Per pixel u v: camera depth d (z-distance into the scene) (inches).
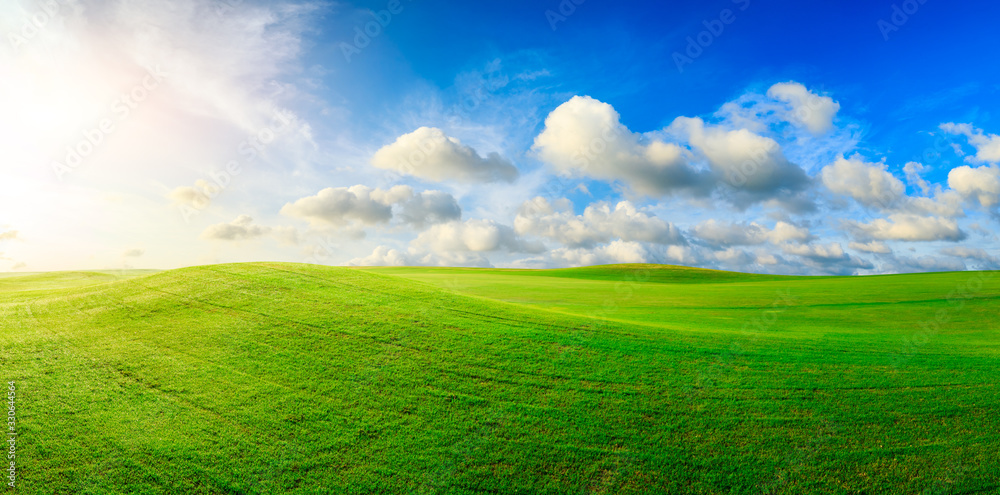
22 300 958.4
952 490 402.0
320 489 400.5
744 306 1412.4
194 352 647.8
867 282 2154.3
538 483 412.5
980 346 802.8
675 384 585.0
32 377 570.9
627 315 1155.9
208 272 1062.4
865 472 425.1
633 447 459.8
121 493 387.9
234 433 470.3
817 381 598.5
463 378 589.9
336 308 835.4
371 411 514.0
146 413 499.8
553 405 532.1
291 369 603.2
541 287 2025.1
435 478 415.8
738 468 430.9
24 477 399.5
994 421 504.7
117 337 700.7
